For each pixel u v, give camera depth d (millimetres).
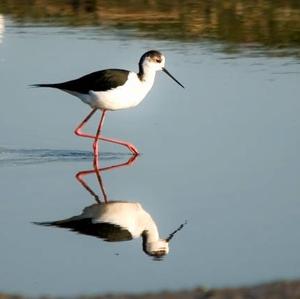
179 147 13906
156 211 11289
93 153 14008
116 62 18047
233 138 14141
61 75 17078
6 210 11367
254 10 22969
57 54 18719
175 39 20359
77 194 12023
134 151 13836
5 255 9875
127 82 13883
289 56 18953
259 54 19172
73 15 22688
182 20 22125
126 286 8883
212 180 12422
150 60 14094
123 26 21531
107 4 23578
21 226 10812
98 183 12516
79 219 11062
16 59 18328
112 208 11445
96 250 10031
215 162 13172
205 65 18172
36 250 10031
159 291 8680
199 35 20766
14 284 8984
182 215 11117
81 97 14039
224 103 15773
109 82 13742
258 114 15156
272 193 11836
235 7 23219
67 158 13742
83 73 17203
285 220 10852
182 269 9391
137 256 9844
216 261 9602
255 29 21266
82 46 19406
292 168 12781
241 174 12602
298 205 11367
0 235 10508
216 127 14664
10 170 13109
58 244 10219
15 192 12117
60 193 12094
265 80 17031
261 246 10016
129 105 14172
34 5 23594
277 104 15625
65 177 12828
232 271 9273
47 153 13930
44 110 15750
